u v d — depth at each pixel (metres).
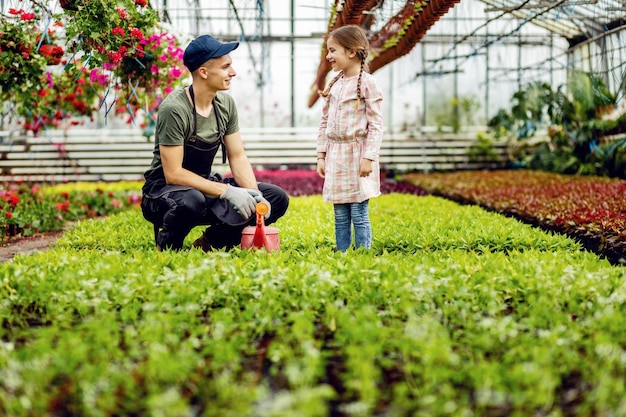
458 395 2.31
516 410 2.21
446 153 17.08
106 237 5.71
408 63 16.22
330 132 4.98
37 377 2.35
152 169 5.00
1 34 6.79
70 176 16.44
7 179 14.64
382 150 17.16
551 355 2.53
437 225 6.09
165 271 3.76
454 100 17.38
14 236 7.64
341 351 2.78
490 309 3.13
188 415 2.20
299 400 2.16
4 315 3.20
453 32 14.65
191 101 4.78
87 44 6.41
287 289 3.45
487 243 5.25
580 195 8.64
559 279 3.53
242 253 4.44
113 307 3.32
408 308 2.97
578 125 14.36
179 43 7.84
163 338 2.72
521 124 16.17
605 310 3.02
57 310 3.21
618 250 5.48
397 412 2.19
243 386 2.37
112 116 16.67
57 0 6.70
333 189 4.96
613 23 12.02
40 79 8.08
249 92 17.39
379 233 5.55
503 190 9.88
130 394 2.30
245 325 2.96
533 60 16.38
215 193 4.73
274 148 17.12
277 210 5.11
